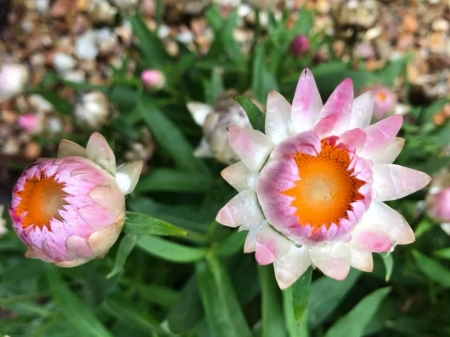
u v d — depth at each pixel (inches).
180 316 5.1
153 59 7.0
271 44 6.7
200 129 6.9
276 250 3.7
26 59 9.4
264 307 4.8
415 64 9.2
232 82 7.1
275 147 3.8
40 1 9.6
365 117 3.9
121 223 4.0
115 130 6.4
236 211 3.8
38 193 3.9
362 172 3.7
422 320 5.5
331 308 5.2
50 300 6.2
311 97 3.8
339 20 7.1
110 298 5.2
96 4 9.4
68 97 9.1
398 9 9.6
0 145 8.8
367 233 3.8
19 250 5.9
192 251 4.9
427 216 5.1
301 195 3.8
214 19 7.1
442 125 6.5
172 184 5.7
